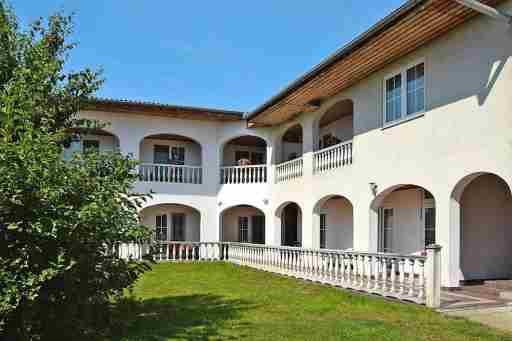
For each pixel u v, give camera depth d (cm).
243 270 1563
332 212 1792
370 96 1299
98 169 600
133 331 681
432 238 1230
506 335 653
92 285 573
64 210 488
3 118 518
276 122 1880
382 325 722
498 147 872
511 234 1125
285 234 2255
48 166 478
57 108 649
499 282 992
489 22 907
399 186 1181
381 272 990
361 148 1334
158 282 1262
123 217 581
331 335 665
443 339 639
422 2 874
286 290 1109
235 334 669
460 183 972
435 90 1045
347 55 1146
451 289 983
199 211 2014
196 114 1933
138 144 1931
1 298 441
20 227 473
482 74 919
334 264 1177
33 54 617
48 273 471
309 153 1659
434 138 1041
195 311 845
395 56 1162
